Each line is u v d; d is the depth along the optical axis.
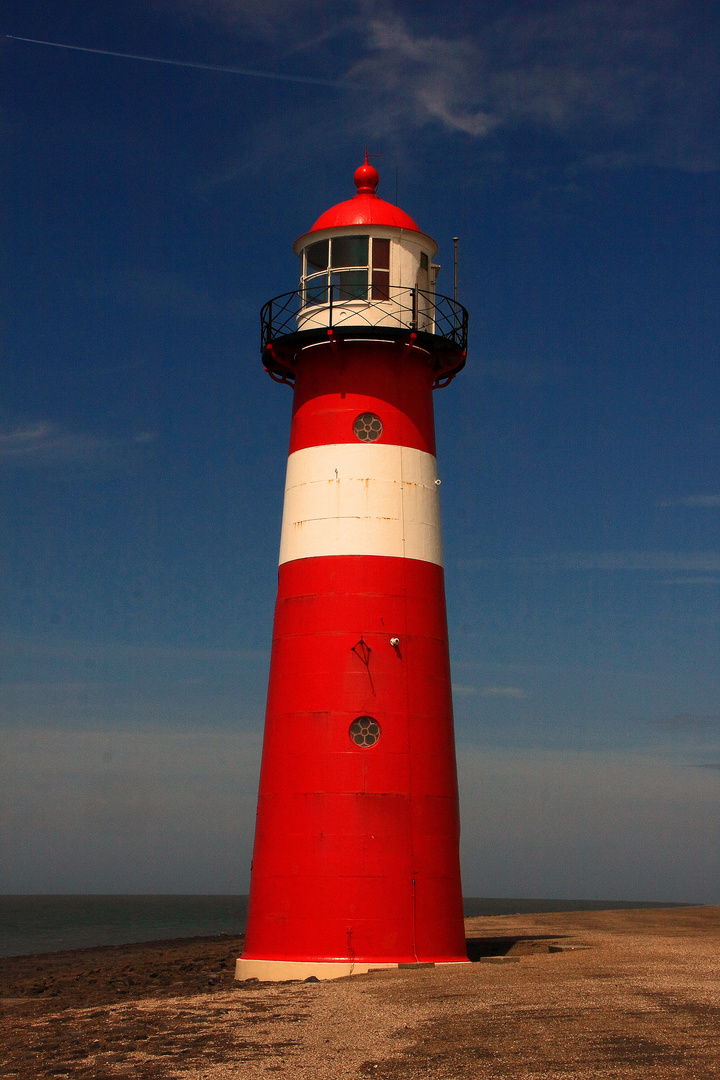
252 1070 17.22
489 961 28.55
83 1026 22.00
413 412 31.52
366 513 30.19
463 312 32.72
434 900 28.14
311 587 29.95
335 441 30.77
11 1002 29.38
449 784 29.52
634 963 26.05
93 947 73.56
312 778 28.52
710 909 60.47
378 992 23.34
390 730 28.75
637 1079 15.54
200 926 117.12
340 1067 17.06
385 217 31.86
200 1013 22.52
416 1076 16.30
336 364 31.23
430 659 29.91
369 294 31.17
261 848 29.25
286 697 29.58
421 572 30.41
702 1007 19.69
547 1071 16.14
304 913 27.75
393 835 28.08
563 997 21.11
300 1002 23.02
